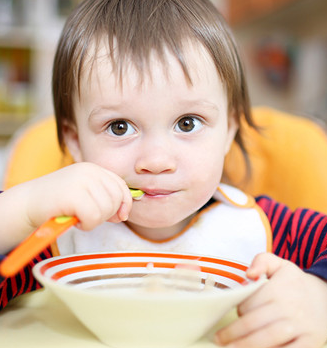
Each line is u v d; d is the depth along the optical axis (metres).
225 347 0.51
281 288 0.53
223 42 0.78
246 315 0.52
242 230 0.85
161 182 0.69
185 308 0.43
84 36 0.73
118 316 0.44
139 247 0.83
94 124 0.70
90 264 0.60
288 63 2.47
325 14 2.20
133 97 0.67
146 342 0.47
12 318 0.58
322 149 1.24
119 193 0.60
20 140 1.29
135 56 0.67
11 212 0.60
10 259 0.46
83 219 0.57
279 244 0.86
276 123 1.26
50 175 0.62
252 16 2.38
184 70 0.68
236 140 1.05
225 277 0.59
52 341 0.51
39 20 2.80
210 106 0.71
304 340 0.51
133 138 0.69
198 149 0.71
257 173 1.23
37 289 0.73
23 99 2.84
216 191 0.87
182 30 0.72
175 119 0.69
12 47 2.82
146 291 0.52
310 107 2.32
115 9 0.76
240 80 0.86
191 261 0.62
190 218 0.87
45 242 0.49
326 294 0.55
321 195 1.21
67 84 0.76
